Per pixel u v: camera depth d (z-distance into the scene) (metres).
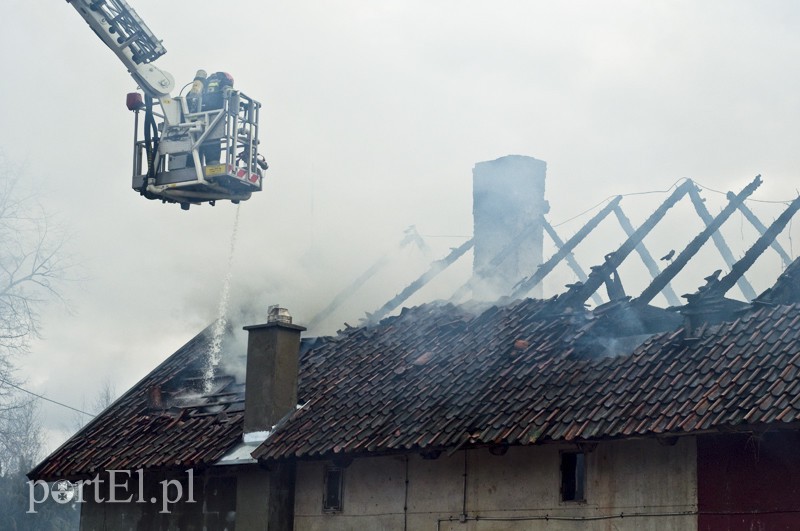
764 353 16.33
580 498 17.55
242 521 20.84
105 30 21.67
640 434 15.79
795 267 18.28
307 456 19.36
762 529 15.51
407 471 19.55
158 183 21.62
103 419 24.81
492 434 17.33
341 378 21.92
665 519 16.47
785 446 15.51
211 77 21.70
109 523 23.14
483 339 21.03
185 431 22.56
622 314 19.80
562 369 18.55
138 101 21.47
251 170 21.66
